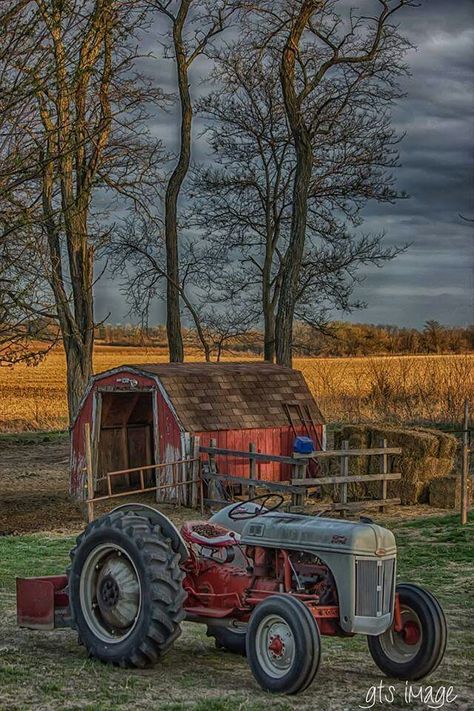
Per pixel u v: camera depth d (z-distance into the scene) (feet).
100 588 30.19
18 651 31.14
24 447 115.85
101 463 86.63
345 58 100.48
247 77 115.75
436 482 71.56
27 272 52.26
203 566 31.04
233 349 136.98
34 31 45.42
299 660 26.43
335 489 74.43
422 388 117.60
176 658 31.12
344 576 27.81
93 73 50.16
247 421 80.23
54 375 276.41
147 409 89.86
